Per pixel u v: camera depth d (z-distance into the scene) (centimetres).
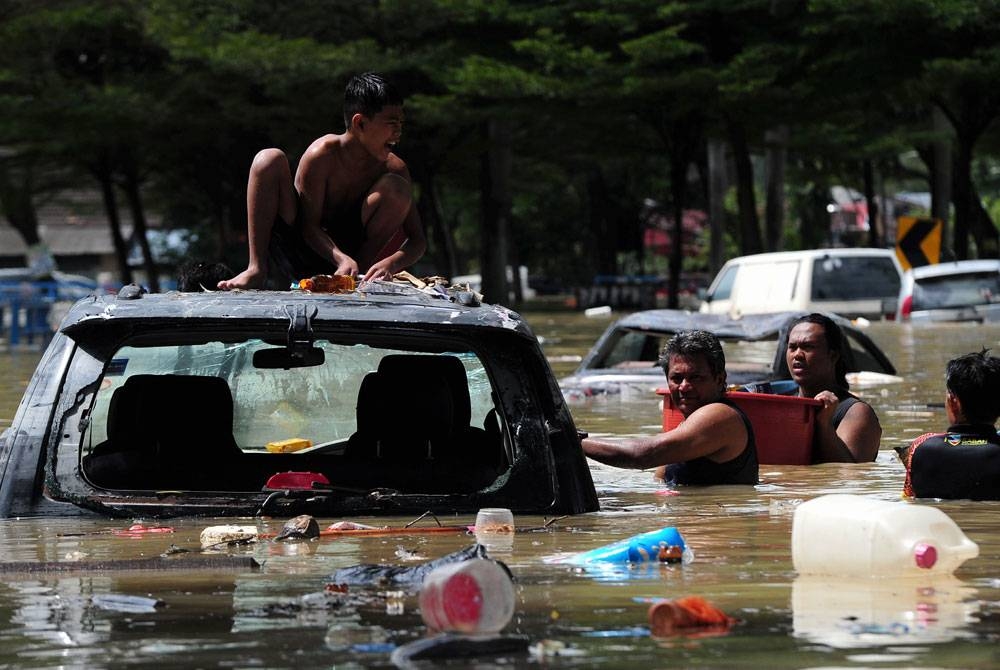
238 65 5944
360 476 952
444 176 9206
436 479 951
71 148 7612
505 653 542
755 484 1197
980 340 3294
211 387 998
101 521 870
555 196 12825
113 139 7288
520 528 857
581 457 927
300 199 1270
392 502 898
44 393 892
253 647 555
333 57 5928
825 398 1373
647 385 2127
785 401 1354
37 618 610
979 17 5122
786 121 6119
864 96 5828
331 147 1266
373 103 1252
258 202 1239
